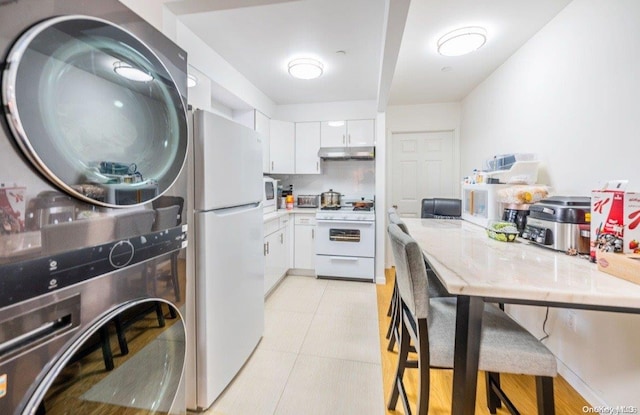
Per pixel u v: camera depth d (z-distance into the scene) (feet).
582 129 5.63
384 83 7.72
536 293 2.87
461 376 3.15
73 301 2.23
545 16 6.41
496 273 3.39
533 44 7.25
